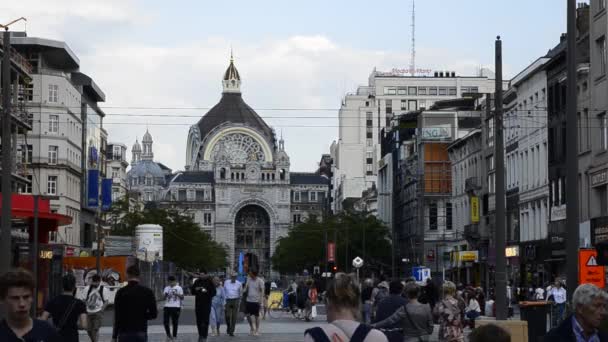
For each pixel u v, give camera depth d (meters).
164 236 160.25
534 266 86.25
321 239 190.50
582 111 70.25
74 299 22.08
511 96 97.31
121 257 87.88
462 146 123.69
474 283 113.12
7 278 11.87
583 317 12.95
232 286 48.00
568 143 25.94
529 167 90.75
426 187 142.00
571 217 25.61
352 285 11.19
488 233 106.50
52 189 122.50
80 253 120.50
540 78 86.69
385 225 172.12
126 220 159.50
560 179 78.75
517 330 28.50
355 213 178.00
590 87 68.06
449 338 27.19
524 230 92.44
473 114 144.88
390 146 184.38
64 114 123.81
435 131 142.62
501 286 32.41
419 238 143.75
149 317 24.53
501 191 33.34
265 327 57.53
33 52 123.69
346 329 10.85
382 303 24.16
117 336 24.53
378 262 166.75
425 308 23.38
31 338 11.93
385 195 187.25
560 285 47.88
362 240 167.88
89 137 145.62
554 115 80.75
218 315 48.97
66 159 123.88
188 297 153.25
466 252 111.38
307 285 67.88
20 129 90.19
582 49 71.94
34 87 122.31
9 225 35.50
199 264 181.12
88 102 147.62
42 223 52.12
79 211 134.38
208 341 44.81
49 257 49.69
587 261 31.33
